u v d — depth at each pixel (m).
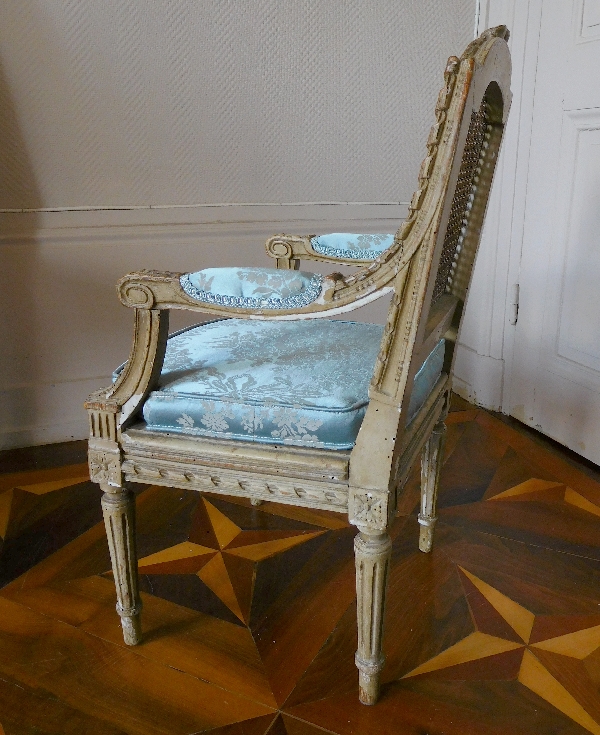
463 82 0.64
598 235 1.53
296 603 1.13
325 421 0.79
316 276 0.77
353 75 1.77
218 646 1.03
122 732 0.87
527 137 1.69
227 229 1.76
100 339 1.72
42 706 0.91
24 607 1.11
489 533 1.33
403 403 0.76
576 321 1.63
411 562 1.23
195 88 1.63
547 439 1.76
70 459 1.65
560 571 1.21
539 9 1.60
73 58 1.51
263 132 1.73
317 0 1.68
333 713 0.90
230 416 0.83
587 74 1.49
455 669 0.98
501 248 1.83
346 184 1.86
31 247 1.60
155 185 1.66
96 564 1.23
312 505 0.82
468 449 1.70
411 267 0.71
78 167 1.58
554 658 1.00
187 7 1.57
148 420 0.87
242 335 1.05
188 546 1.29
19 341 1.65
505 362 1.90
